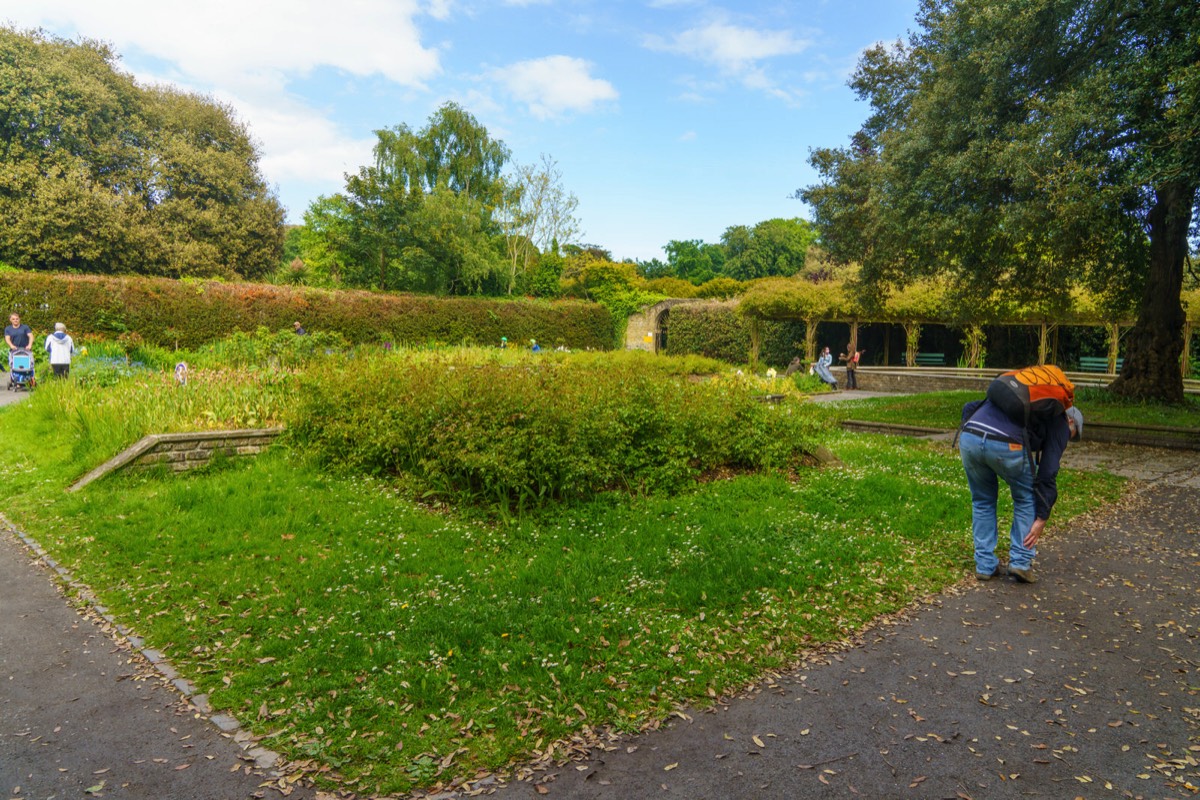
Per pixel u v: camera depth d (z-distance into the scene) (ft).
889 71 56.54
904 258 48.39
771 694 11.23
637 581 15.16
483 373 24.36
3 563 16.78
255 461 25.52
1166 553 18.57
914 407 53.01
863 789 8.89
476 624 12.96
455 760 9.34
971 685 11.59
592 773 9.13
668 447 23.26
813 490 23.15
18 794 8.60
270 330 84.43
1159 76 31.24
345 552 17.12
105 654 12.32
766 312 96.43
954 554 18.21
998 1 36.91
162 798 8.57
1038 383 15.75
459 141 140.77
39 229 94.73
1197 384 64.59
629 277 147.23
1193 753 9.68
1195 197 38.37
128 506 20.56
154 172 113.39
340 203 132.98
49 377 49.57
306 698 10.73
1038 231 36.22
